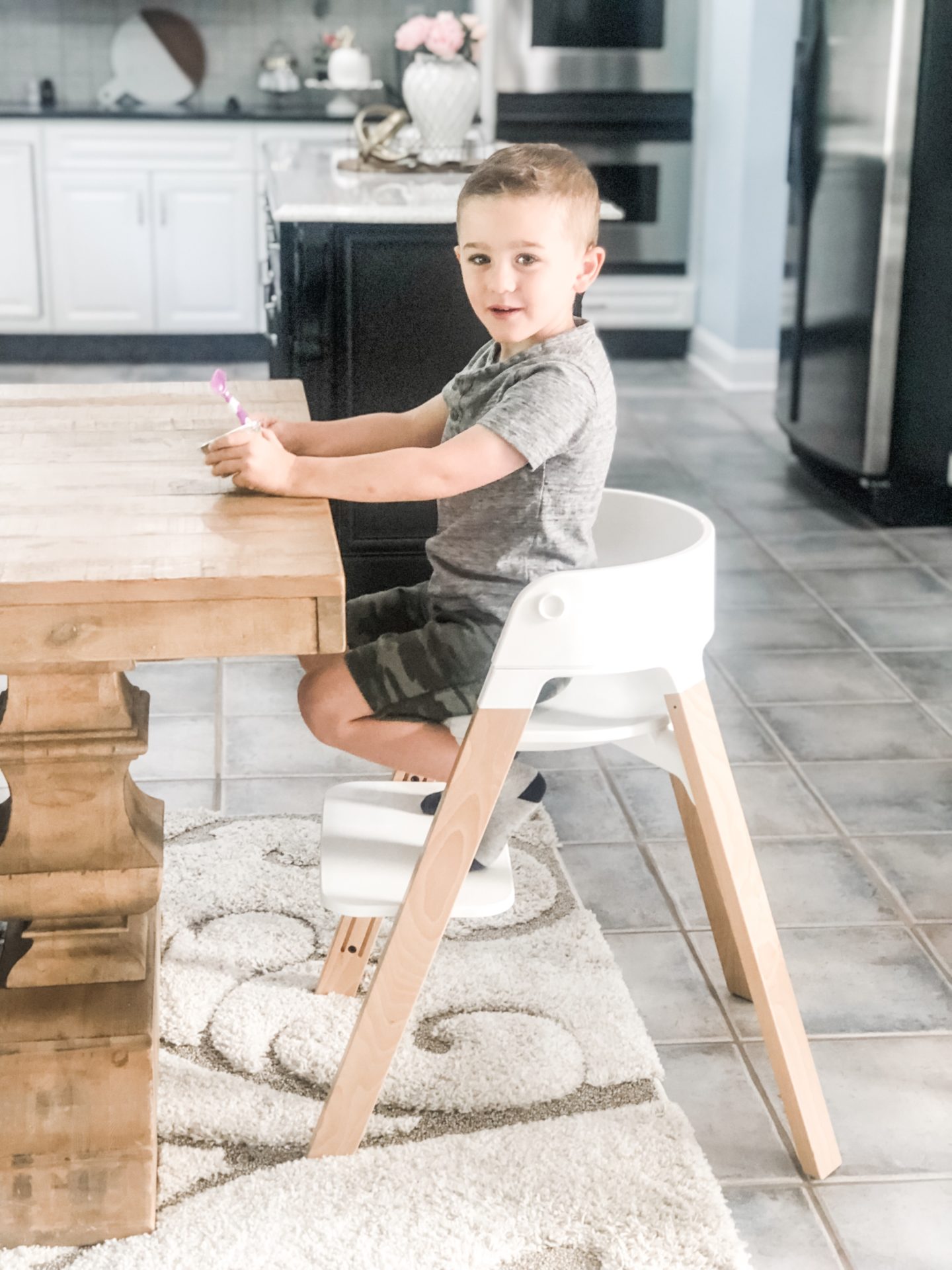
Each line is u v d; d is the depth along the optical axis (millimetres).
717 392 5406
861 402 3818
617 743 1601
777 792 2422
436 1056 1690
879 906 2078
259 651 1186
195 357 5750
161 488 1394
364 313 3029
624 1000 1807
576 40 5473
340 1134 1520
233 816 2285
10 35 5793
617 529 1646
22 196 5406
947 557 3627
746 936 1490
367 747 1544
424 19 3418
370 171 3422
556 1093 1639
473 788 1399
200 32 5859
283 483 1373
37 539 1235
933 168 3561
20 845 1397
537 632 1352
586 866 2166
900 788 2443
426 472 1391
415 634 1532
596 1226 1438
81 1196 1399
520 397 1438
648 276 5836
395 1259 1388
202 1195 1470
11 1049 1357
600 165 5641
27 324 5566
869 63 3666
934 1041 1775
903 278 3664
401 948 1444
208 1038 1732
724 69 5395
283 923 1968
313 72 5973
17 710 1356
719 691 2836
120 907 1421
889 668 2955
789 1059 1512
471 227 1428
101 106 5738
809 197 4117
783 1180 1540
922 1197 1521
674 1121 1588
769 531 3809
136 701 1475
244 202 5516
